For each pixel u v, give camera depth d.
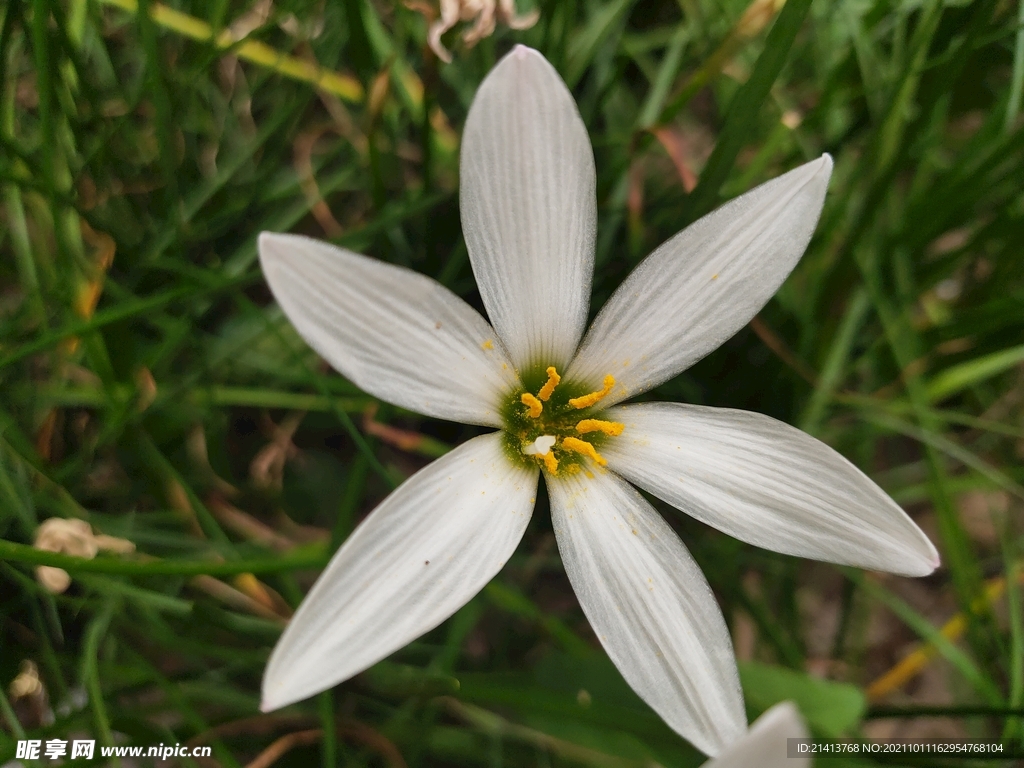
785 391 0.12
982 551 0.13
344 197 0.13
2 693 0.09
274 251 0.07
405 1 0.10
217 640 0.11
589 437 0.09
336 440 0.12
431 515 0.08
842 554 0.09
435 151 0.13
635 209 0.12
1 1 0.11
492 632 0.12
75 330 0.10
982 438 0.13
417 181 0.13
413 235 0.12
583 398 0.09
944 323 0.13
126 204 0.11
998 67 0.13
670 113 0.11
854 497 0.09
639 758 0.10
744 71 0.13
